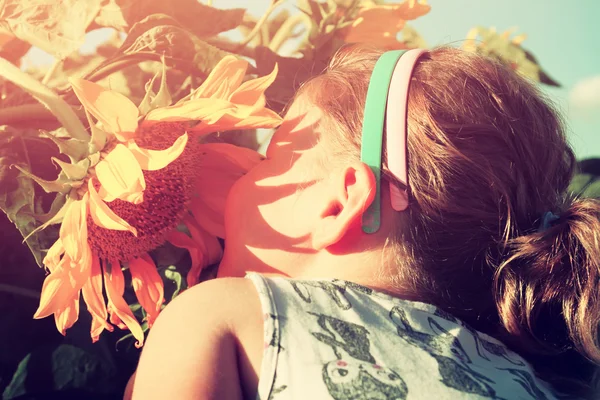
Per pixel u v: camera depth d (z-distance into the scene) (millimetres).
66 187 761
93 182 767
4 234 927
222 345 690
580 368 876
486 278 818
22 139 883
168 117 774
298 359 679
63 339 934
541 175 856
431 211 790
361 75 854
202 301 712
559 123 928
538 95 913
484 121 823
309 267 792
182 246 886
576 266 818
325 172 802
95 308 800
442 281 799
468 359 727
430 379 683
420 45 1255
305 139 825
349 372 671
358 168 773
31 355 918
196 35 997
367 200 763
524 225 836
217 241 903
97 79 958
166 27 928
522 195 829
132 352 946
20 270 935
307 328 696
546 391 778
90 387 926
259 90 797
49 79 1043
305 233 790
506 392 705
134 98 1027
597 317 820
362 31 1051
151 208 822
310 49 1046
